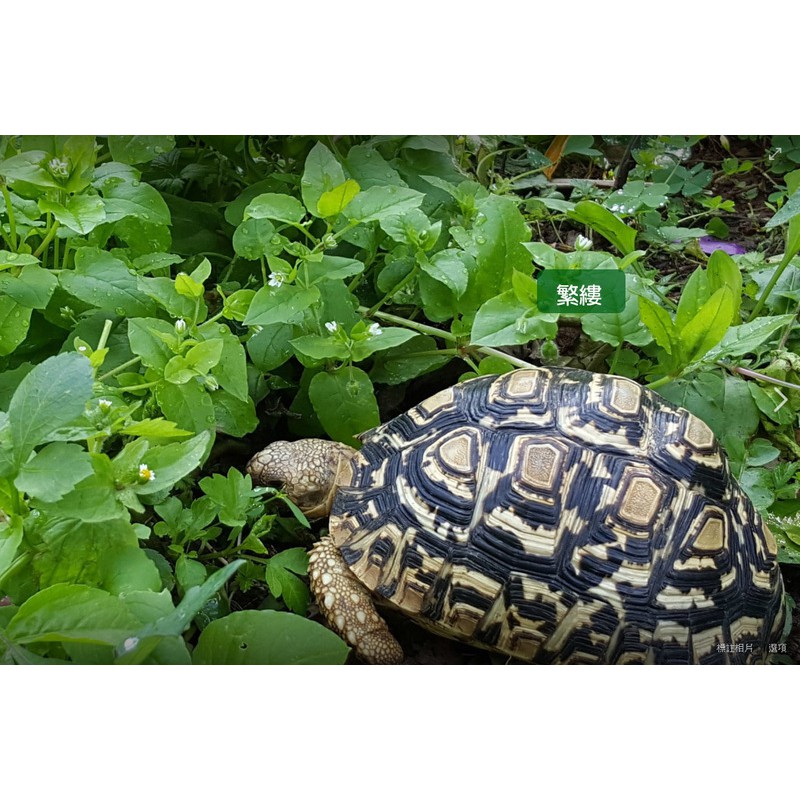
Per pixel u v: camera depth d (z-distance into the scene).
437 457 0.40
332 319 0.45
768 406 0.46
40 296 0.39
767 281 0.51
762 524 0.41
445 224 0.52
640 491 0.38
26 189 0.41
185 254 0.51
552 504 0.38
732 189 0.58
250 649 0.34
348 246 0.52
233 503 0.39
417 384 0.52
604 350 0.50
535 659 0.38
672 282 0.55
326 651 0.35
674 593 0.37
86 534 0.32
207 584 0.30
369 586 0.39
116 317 0.43
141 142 0.44
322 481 0.43
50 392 0.30
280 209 0.42
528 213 0.57
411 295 0.50
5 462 0.30
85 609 0.30
